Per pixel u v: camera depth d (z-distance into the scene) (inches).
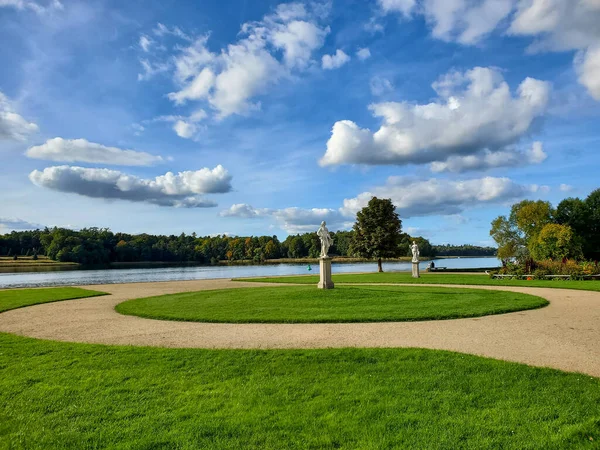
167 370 346.0
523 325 526.0
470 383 303.4
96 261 4771.2
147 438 228.5
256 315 620.7
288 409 263.7
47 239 4815.5
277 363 358.3
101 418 256.2
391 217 2300.7
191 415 256.8
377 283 1279.5
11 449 221.5
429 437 226.1
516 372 324.2
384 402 272.8
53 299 928.3
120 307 766.5
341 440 224.5
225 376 328.8
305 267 3927.2
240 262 5703.7
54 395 293.0
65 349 422.3
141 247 5418.3
